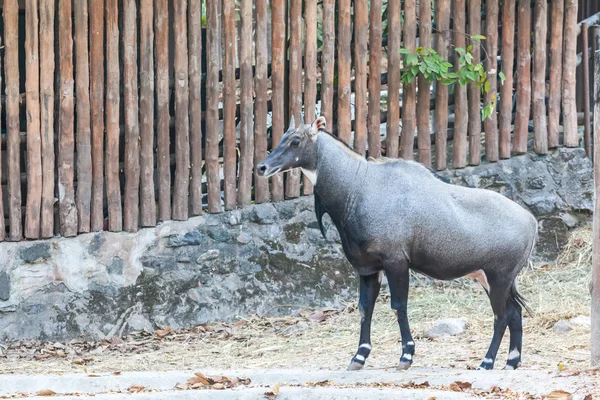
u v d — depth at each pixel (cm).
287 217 2447
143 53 2359
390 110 2505
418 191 1755
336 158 1781
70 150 2311
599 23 2648
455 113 2534
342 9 2467
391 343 2098
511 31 2556
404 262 1748
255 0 2450
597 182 1583
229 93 2422
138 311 2331
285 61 2494
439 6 2523
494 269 1772
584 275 2397
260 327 2314
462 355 1916
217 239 2400
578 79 2880
